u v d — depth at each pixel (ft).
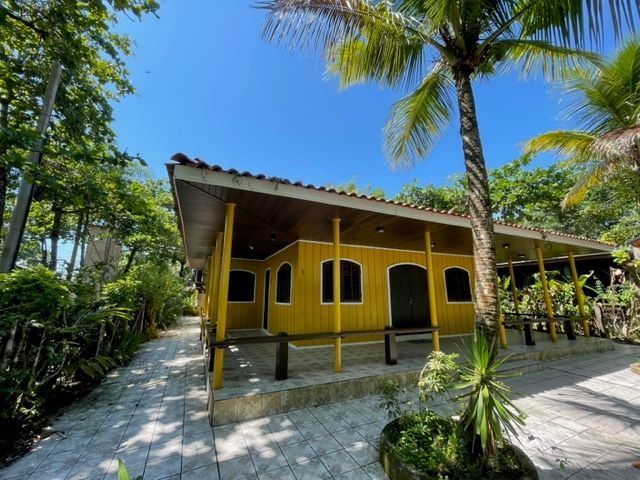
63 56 15.11
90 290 15.10
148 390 13.44
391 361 14.60
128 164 13.12
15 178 17.44
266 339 11.90
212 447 8.32
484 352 7.13
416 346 20.30
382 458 7.40
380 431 9.28
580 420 10.26
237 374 12.85
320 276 20.74
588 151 20.70
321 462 7.62
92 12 14.78
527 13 9.66
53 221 23.86
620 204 31.91
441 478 6.06
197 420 10.12
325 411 10.78
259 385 11.34
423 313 24.56
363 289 22.18
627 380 14.92
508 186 46.85
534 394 12.93
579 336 24.35
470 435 7.18
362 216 14.10
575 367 17.34
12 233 12.66
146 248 41.91
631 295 24.57
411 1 9.97
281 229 17.26
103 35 18.56
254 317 29.63
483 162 10.15
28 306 9.71
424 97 13.80
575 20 7.81
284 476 7.04
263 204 12.36
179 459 7.74
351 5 10.03
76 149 11.94
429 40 10.91
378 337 22.09
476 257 9.45
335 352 13.37
